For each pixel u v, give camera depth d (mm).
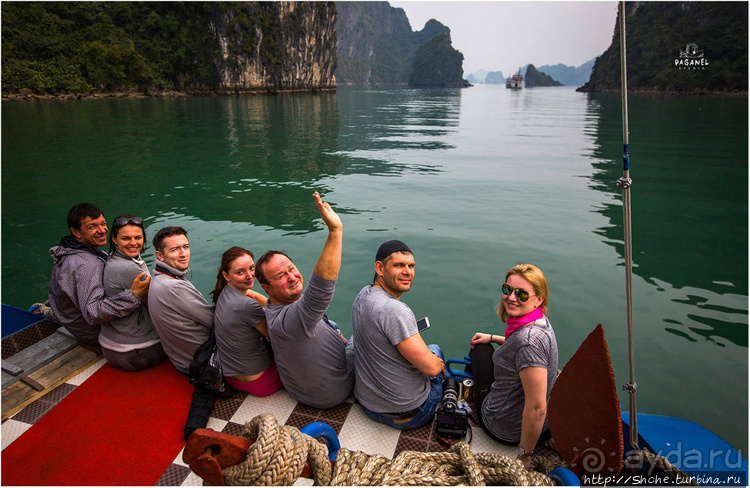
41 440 2498
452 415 2396
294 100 68438
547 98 94000
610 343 5051
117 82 71875
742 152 18656
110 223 9344
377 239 8195
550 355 2068
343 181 13367
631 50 111688
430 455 2062
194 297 2748
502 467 1952
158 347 3062
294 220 9430
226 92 84125
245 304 2576
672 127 29328
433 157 17797
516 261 7270
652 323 5445
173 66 80938
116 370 3080
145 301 2930
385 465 1990
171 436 2525
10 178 13477
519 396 2211
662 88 96812
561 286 6391
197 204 10711
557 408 1999
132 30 79125
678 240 8258
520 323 2141
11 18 61406
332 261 2102
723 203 10820
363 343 2418
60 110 42094
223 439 1409
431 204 10711
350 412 2678
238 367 2703
